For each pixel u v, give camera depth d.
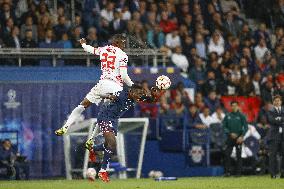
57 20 75.19
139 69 70.44
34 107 67.94
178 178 63.06
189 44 81.00
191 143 71.00
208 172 70.38
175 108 72.44
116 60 48.00
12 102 67.50
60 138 68.38
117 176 67.25
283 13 94.38
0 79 67.38
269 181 55.03
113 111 47.31
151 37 79.81
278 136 62.41
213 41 83.75
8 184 50.94
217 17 86.69
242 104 78.06
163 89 47.72
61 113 68.38
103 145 48.00
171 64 78.94
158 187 46.19
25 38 71.12
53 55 70.56
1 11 72.94
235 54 84.19
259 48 86.81
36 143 67.81
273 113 62.56
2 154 64.75
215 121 73.31
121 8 81.44
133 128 68.44
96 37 75.06
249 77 80.56
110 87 47.62
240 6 95.94
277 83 79.75
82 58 71.19
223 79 79.06
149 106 72.00
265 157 70.81
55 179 65.75
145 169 70.62
